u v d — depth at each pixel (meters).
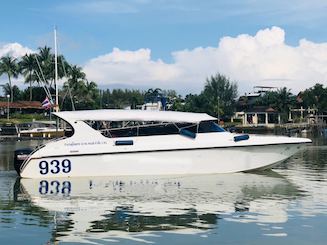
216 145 16.59
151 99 20.73
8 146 39.72
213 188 14.25
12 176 17.22
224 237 9.02
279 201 12.27
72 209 11.59
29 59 83.00
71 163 16.17
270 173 17.39
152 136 16.50
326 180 15.85
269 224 9.93
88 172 16.23
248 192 13.61
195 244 8.61
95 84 86.88
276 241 8.74
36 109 85.19
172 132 16.59
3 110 82.19
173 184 14.97
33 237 9.11
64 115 16.34
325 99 106.88
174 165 16.48
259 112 100.19
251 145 16.88
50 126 60.56
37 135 53.56
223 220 10.32
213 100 96.00
